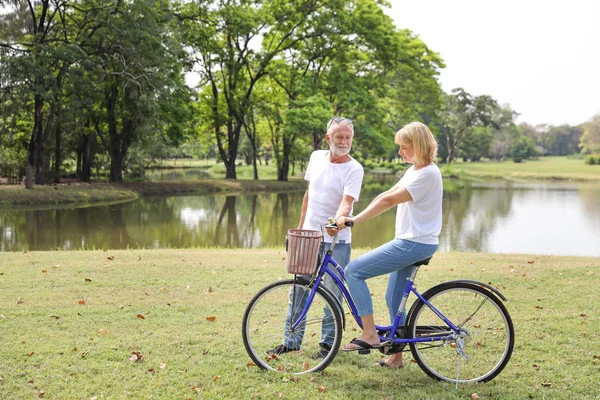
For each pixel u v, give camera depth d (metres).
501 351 4.42
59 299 6.17
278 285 4.25
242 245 16.97
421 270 8.31
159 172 66.19
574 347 4.73
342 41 40.12
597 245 18.02
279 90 45.75
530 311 5.86
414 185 3.92
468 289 4.15
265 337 4.63
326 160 4.67
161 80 29.20
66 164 42.38
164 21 32.31
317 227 4.60
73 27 29.33
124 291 6.61
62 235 18.05
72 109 29.23
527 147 124.44
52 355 4.41
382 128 43.91
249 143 71.88
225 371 4.16
